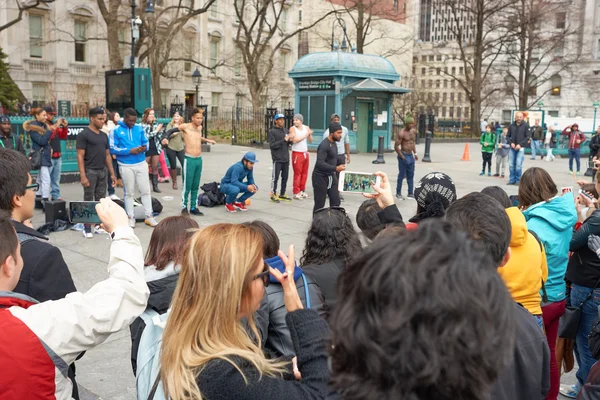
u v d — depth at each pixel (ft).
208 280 5.35
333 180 30.55
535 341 6.30
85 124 43.37
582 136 57.31
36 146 31.01
